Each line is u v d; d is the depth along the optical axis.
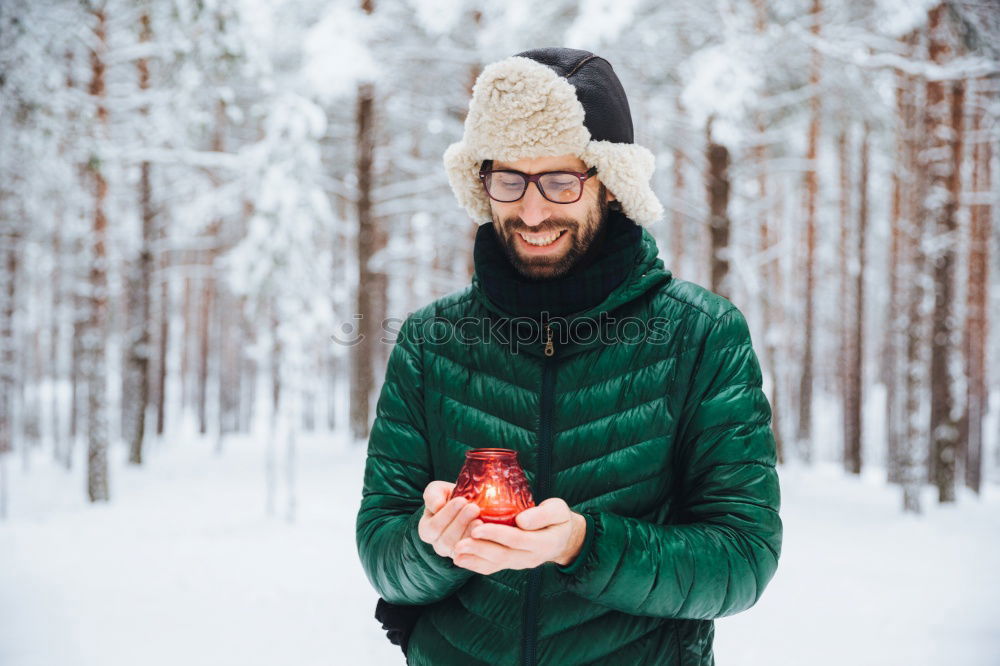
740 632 5.68
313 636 5.55
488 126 1.27
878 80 12.46
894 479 15.13
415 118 15.00
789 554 8.52
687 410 1.29
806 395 17.00
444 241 16.39
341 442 21.17
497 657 1.29
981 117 14.02
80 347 12.59
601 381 1.31
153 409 24.36
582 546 1.08
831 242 20.81
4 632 5.53
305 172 10.84
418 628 1.41
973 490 14.60
